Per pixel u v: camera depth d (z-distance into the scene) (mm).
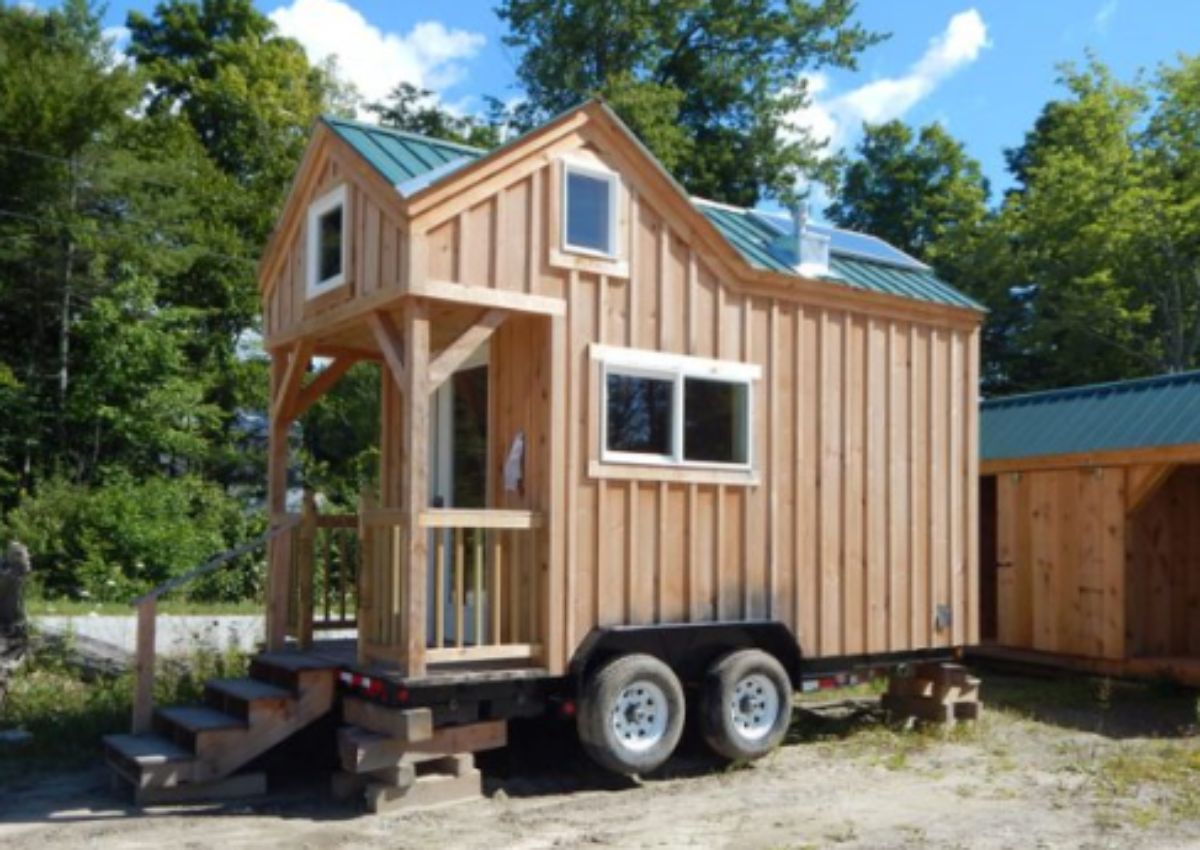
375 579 7461
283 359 9172
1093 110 27469
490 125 30234
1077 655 12023
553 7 31359
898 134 36312
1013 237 29000
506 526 7242
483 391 8578
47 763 7875
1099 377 27938
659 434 7930
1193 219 25469
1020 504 12805
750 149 32094
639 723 7465
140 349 20219
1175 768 8023
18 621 8289
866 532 8977
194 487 20016
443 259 7051
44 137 20281
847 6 32656
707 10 32375
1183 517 12414
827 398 8836
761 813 6781
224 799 7000
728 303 8336
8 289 20125
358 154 7645
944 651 9469
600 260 7668
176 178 22078
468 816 6676
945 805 6996
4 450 19625
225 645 12094
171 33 29844
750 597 8266
